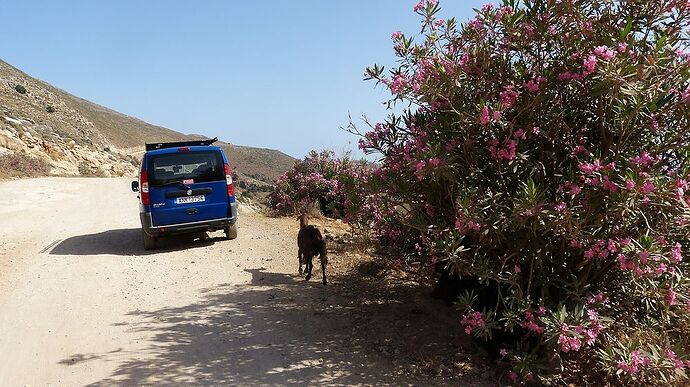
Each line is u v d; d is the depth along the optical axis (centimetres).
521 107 388
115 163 4631
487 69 406
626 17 382
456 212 408
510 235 400
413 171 420
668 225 362
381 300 602
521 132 379
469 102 408
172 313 578
